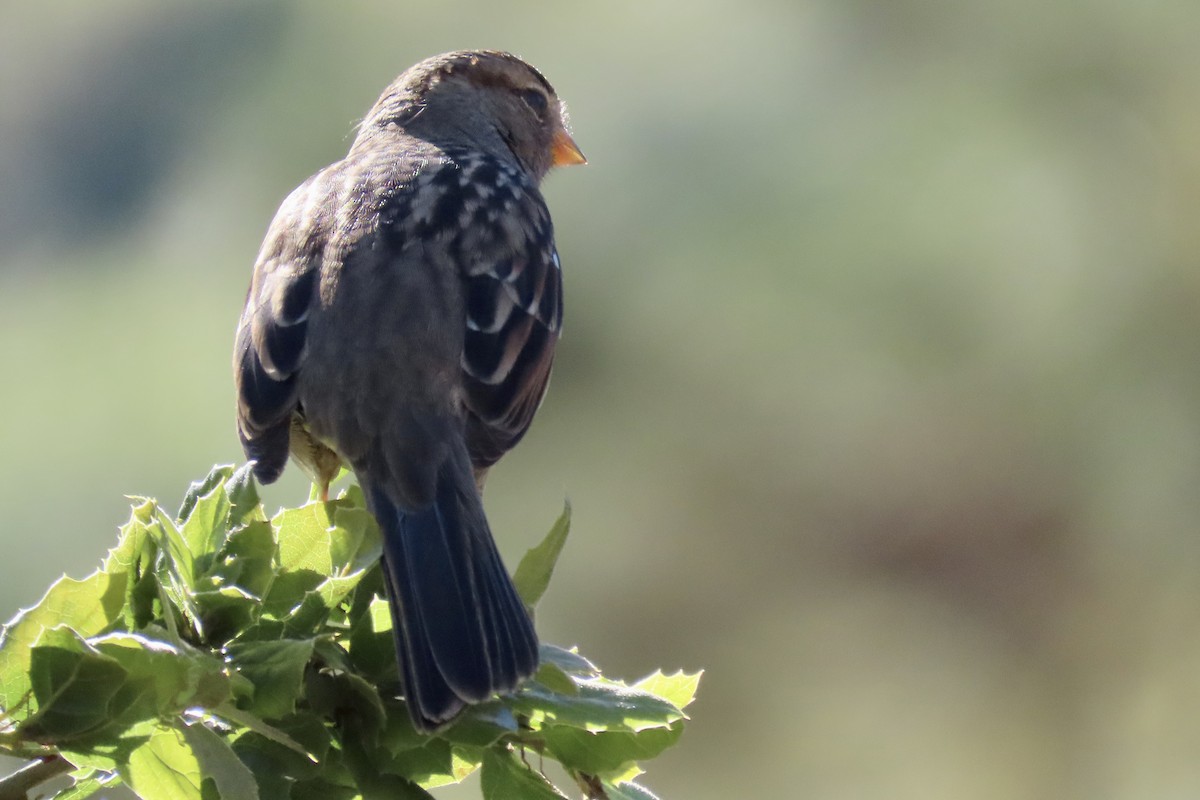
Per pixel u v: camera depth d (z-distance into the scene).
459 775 4.40
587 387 12.94
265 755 4.15
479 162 6.95
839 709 13.88
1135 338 13.35
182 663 3.83
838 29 13.23
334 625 4.46
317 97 14.11
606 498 13.12
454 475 5.68
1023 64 13.41
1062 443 13.33
